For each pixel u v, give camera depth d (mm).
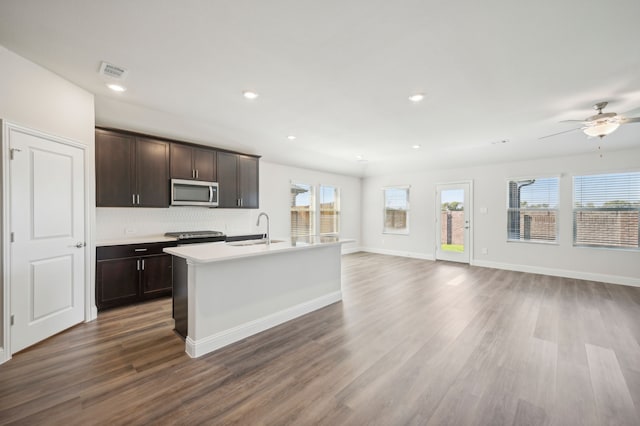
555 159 5355
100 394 1848
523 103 3234
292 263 3209
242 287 2703
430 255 7078
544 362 2283
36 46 2186
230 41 2121
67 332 2754
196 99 3217
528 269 5652
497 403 1793
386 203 8023
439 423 1616
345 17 1842
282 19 1867
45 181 2541
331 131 4426
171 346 2510
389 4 1715
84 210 2969
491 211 6117
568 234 5238
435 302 3777
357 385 1971
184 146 4281
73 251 2848
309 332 2838
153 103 3334
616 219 4820
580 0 1663
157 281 3750
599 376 2092
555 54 2254
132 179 3729
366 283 4762
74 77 2695
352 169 7676
